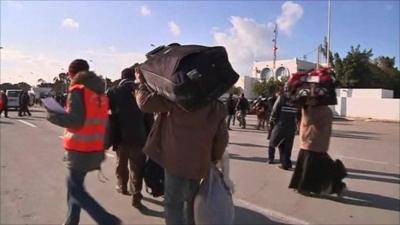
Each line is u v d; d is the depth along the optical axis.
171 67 3.85
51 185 8.06
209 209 4.15
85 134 4.60
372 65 72.69
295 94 7.69
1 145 13.63
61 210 6.51
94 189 7.76
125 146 6.89
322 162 7.62
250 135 19.36
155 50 4.36
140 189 6.61
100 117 4.73
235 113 25.84
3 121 24.97
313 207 7.05
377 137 21.75
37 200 7.04
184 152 4.11
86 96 4.57
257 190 8.07
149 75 4.09
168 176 4.21
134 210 6.54
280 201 7.34
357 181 9.25
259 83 67.94
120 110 6.50
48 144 13.98
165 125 4.29
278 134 10.30
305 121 7.72
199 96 3.79
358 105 50.72
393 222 6.38
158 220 6.12
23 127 20.58
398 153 14.54
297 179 7.84
